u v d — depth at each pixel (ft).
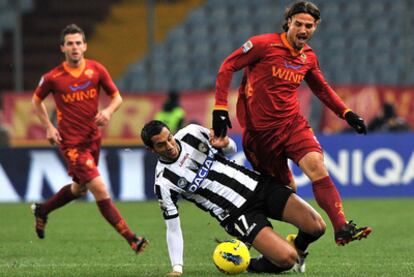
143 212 153.17
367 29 243.81
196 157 80.89
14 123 204.23
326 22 246.47
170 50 247.50
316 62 85.56
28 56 242.78
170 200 80.18
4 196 175.42
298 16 81.05
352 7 248.11
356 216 144.77
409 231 124.26
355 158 176.14
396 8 245.65
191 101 205.16
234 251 80.89
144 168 174.19
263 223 80.89
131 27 249.34
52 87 102.32
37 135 203.51
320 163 81.35
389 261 94.32
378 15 245.86
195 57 245.86
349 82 236.22
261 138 84.43
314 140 82.99
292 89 83.71
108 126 203.72
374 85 205.57
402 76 234.58
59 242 113.60
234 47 246.68
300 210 81.71
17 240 115.96
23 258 98.73
